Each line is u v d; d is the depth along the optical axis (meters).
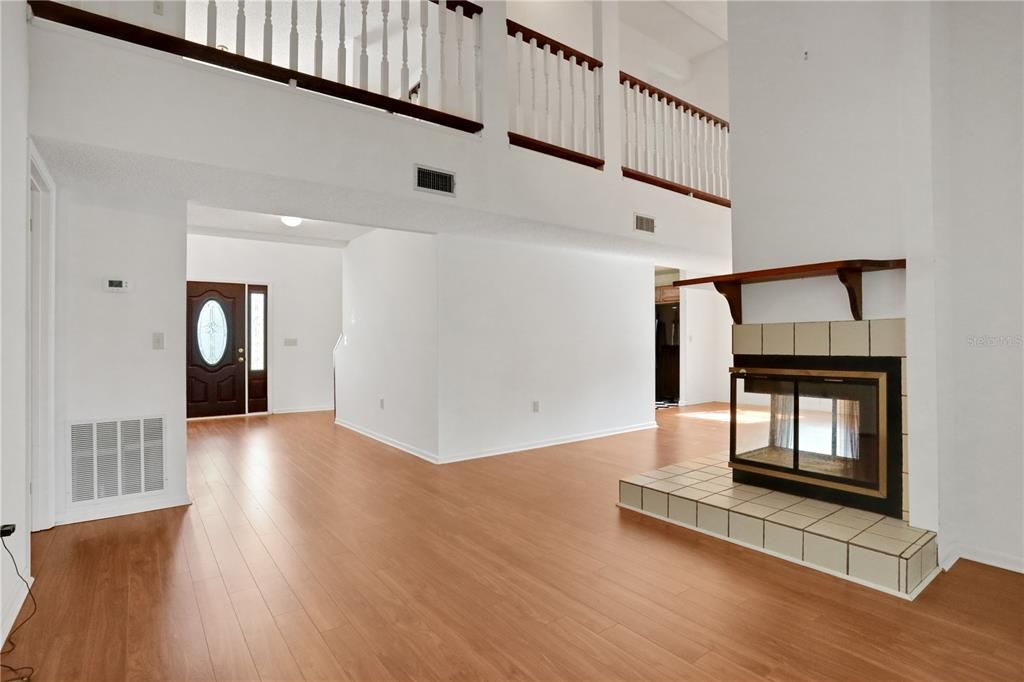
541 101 5.55
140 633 2.06
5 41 2.05
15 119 2.19
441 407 4.83
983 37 2.70
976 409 2.72
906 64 2.70
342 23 3.38
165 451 3.61
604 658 1.90
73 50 2.55
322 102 3.26
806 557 2.62
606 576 2.53
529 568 2.62
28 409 2.54
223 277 7.74
